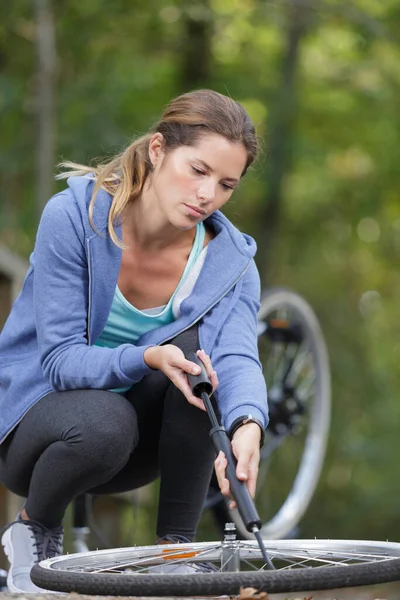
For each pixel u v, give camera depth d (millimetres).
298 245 20500
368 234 21078
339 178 20266
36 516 4805
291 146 18125
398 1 17688
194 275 4996
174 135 4621
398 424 19797
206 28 18031
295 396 7922
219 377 4695
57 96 15781
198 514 4965
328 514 19859
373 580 3748
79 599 3633
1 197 16906
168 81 18406
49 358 4715
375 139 19312
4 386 5020
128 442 4602
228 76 18438
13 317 5086
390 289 21969
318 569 3695
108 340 5023
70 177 4988
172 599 3617
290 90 18047
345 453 19359
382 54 18719
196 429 4816
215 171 4539
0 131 16281
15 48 16250
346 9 16562
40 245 4828
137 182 4840
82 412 4566
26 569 4773
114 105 16047
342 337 20094
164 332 4949
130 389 5027
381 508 19625
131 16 16625
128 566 4516
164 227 4844
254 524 3863
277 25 17656
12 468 4945
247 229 19344
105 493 5371
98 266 4793
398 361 22344
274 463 11094
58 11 16172
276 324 8039
